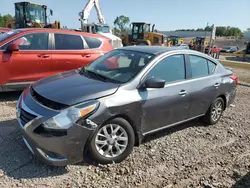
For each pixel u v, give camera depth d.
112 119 3.11
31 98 3.15
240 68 13.50
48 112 2.81
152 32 27.86
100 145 3.11
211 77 4.55
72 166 3.13
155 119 3.62
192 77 4.20
